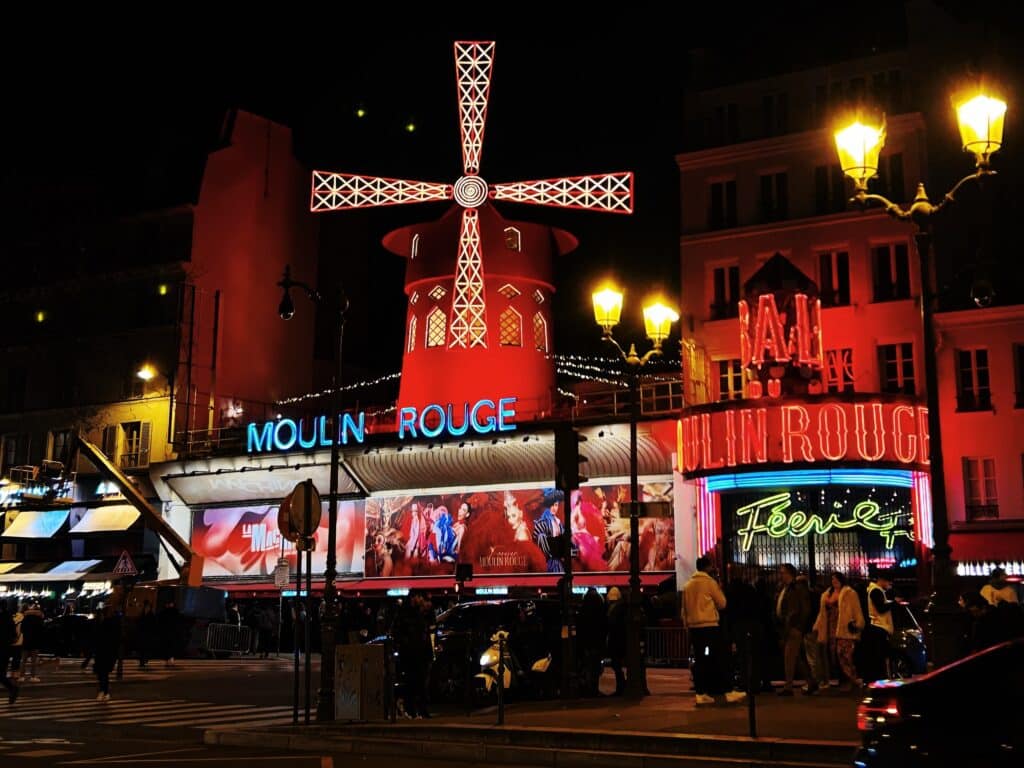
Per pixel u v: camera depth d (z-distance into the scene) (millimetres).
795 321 25641
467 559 32438
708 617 14109
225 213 40688
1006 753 6648
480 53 35375
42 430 41719
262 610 32219
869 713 7219
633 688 15766
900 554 26922
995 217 29734
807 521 27531
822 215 29172
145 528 38562
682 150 31531
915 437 25688
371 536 34188
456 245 34531
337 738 12695
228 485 36625
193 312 39000
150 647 26328
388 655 14203
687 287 30594
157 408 38938
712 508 28344
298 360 42844
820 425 25125
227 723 14820
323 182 35719
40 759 11727
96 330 41156
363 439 33344
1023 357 26797
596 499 30688
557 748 11430
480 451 31844
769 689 15328
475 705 15742
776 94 30750
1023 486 26125
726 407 26047
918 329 27672
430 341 34469
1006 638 11766
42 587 40250
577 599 18203
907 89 29031
